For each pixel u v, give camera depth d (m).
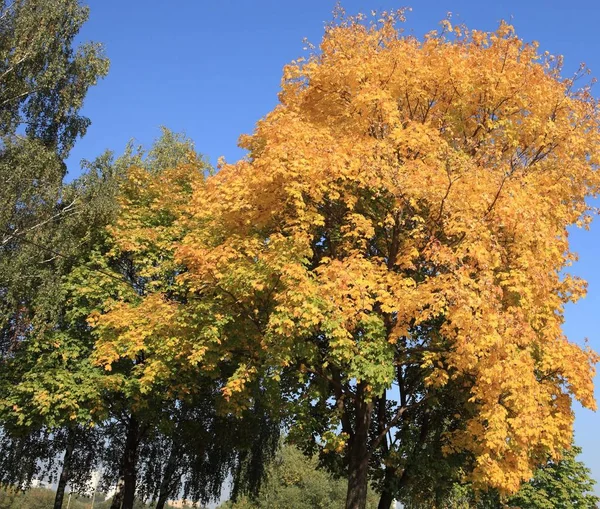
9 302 17.64
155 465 22.55
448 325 11.02
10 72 21.09
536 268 10.56
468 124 13.78
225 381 18.73
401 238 12.45
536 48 13.98
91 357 15.56
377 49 14.11
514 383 9.71
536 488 33.81
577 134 13.01
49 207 19.66
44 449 21.05
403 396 15.73
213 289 12.53
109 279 18.05
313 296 10.59
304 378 13.55
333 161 11.34
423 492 16.95
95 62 23.42
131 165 22.69
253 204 12.27
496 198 10.97
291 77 14.90
